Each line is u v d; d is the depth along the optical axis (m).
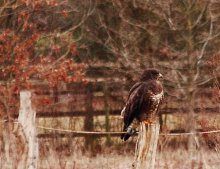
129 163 17.12
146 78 12.95
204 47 22.48
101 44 25.20
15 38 18.86
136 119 12.57
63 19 22.50
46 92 21.94
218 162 15.59
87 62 25.12
